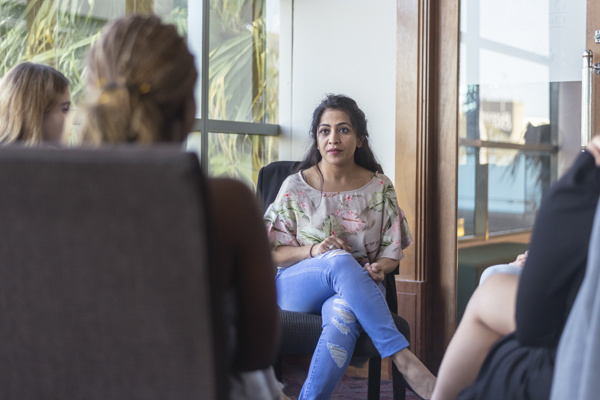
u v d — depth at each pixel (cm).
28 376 97
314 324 241
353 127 267
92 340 93
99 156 85
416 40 331
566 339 112
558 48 312
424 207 333
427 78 331
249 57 364
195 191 84
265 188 285
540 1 316
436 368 338
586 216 115
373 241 263
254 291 110
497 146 327
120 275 89
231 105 352
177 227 86
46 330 94
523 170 321
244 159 362
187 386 91
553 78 314
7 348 97
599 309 107
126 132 100
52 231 90
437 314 337
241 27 358
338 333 232
